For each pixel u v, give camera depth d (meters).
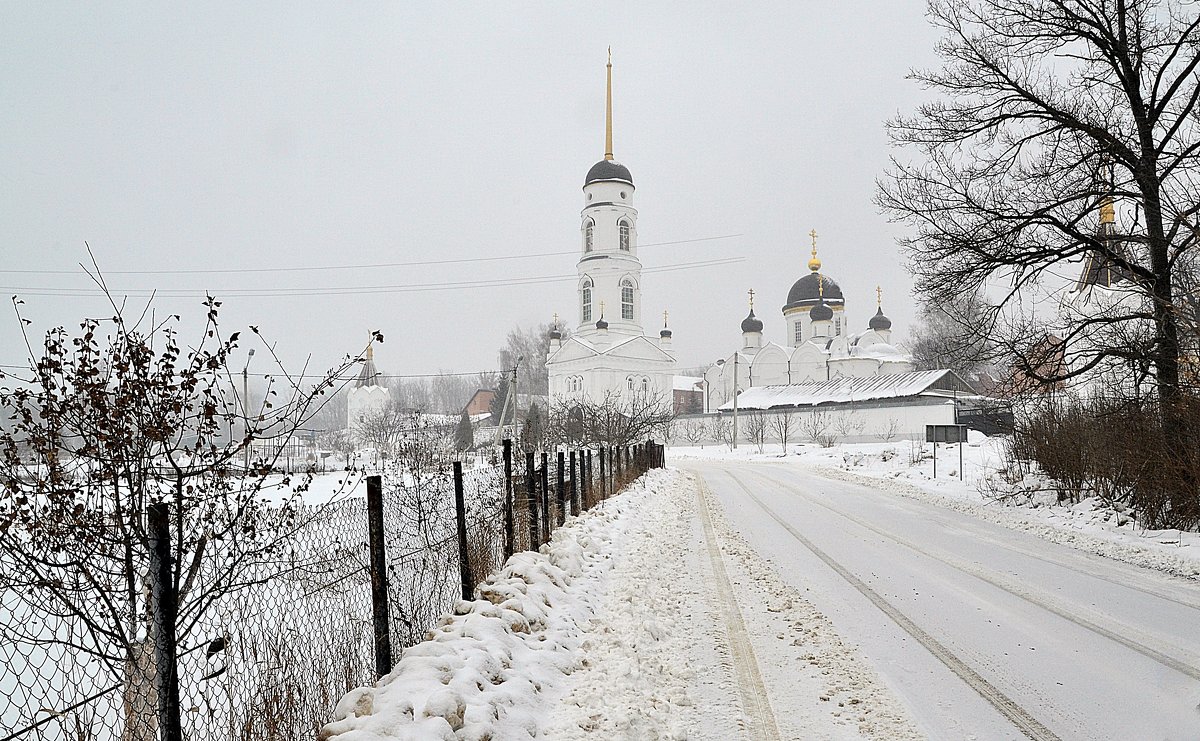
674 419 75.50
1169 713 5.44
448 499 9.66
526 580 7.79
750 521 16.70
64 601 4.06
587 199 83.69
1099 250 17.06
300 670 4.92
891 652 6.90
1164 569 11.16
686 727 5.20
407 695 4.64
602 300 81.44
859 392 65.31
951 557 12.15
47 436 4.06
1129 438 15.87
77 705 3.92
